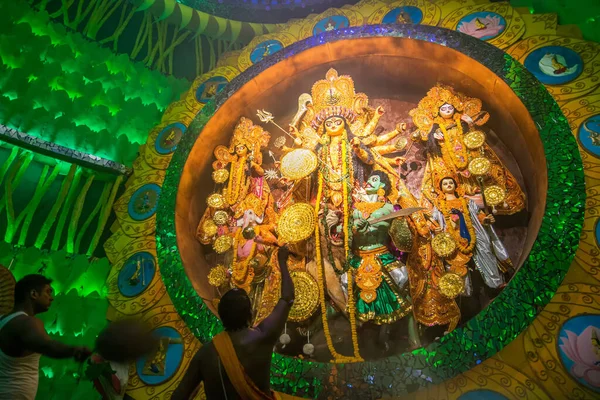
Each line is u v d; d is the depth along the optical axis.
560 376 3.22
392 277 4.30
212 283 4.71
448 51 4.87
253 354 2.32
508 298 3.53
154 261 4.85
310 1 6.62
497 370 3.37
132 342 1.99
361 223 4.51
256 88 5.59
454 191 4.64
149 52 6.30
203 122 5.41
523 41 4.69
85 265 4.85
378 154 5.12
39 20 5.44
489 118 4.91
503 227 4.52
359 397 3.52
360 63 5.55
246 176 5.34
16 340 2.78
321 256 4.55
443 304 4.19
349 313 4.24
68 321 4.47
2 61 5.04
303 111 5.45
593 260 3.46
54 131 5.09
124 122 5.70
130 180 5.49
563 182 3.73
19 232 4.76
